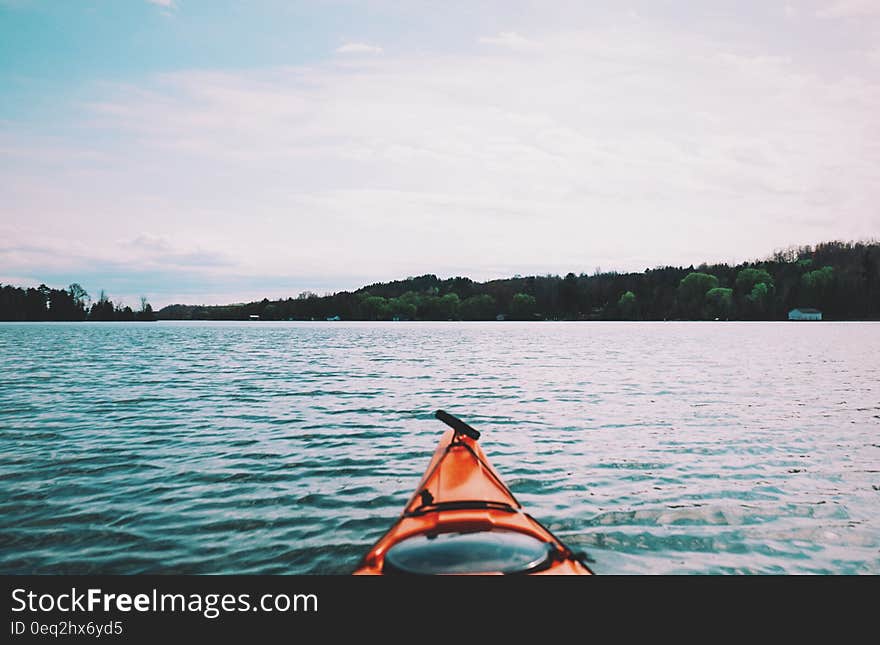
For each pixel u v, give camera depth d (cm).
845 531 803
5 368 3067
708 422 1557
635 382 2436
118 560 718
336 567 699
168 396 2038
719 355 3966
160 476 1059
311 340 6438
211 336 7556
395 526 609
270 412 1711
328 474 1074
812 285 13462
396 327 12500
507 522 594
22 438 1365
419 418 1617
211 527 818
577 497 941
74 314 16700
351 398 1988
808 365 3197
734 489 981
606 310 16050
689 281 14375
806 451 1238
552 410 1744
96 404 1862
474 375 2717
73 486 1000
